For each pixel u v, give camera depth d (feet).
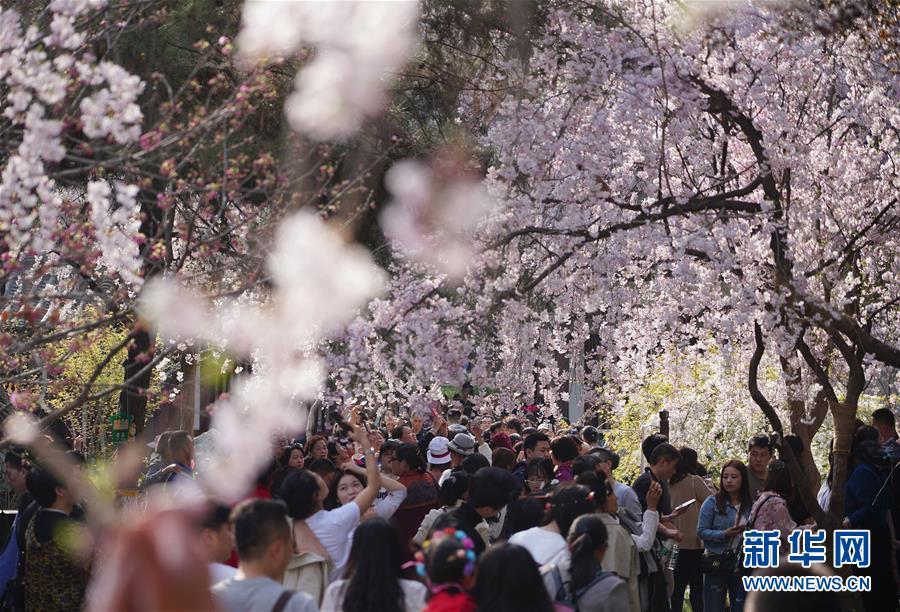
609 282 44.68
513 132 42.19
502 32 46.14
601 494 33.50
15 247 33.35
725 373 58.23
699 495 48.08
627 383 64.39
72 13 30.50
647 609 38.22
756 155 41.52
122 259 32.42
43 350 37.29
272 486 36.27
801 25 41.24
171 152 37.19
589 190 41.65
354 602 22.30
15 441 30.58
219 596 20.83
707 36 41.52
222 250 40.16
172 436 38.01
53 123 27.99
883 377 59.77
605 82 42.63
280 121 39.17
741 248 40.93
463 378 42.16
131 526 11.34
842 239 46.29
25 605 34.45
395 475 42.91
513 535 31.19
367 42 23.75
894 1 41.52
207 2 42.27
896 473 43.65
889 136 46.21
